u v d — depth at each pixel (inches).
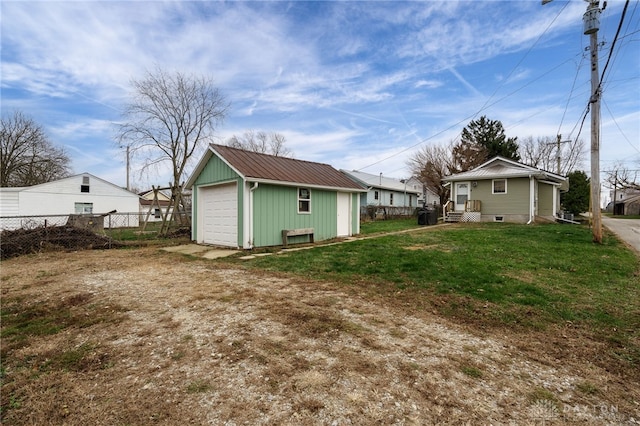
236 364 109.2
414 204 1445.6
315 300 180.4
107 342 129.3
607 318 155.6
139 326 144.8
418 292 197.2
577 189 995.3
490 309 167.6
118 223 910.4
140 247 432.5
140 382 99.7
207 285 215.6
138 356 116.9
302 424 79.0
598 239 376.2
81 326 146.7
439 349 122.2
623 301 179.5
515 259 283.9
